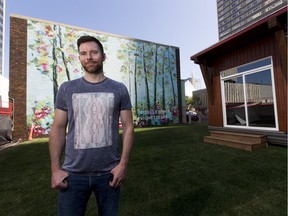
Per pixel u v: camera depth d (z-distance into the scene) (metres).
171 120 15.42
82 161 1.23
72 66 11.51
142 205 2.46
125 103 1.42
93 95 1.30
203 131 9.28
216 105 7.29
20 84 10.04
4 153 6.00
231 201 2.47
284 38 4.49
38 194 2.90
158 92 15.02
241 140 5.56
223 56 6.92
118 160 1.34
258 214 2.16
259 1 52.28
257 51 5.64
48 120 10.63
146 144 6.46
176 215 2.22
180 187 2.95
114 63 13.34
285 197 2.51
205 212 2.25
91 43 1.37
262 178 3.12
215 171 3.55
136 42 14.32
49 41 10.97
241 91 6.31
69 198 1.22
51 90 10.84
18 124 9.80
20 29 10.23
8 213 2.37
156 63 15.10
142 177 3.41
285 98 4.86
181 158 4.53
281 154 4.41
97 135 1.26
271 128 5.29
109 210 1.28
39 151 6.12
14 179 3.55
